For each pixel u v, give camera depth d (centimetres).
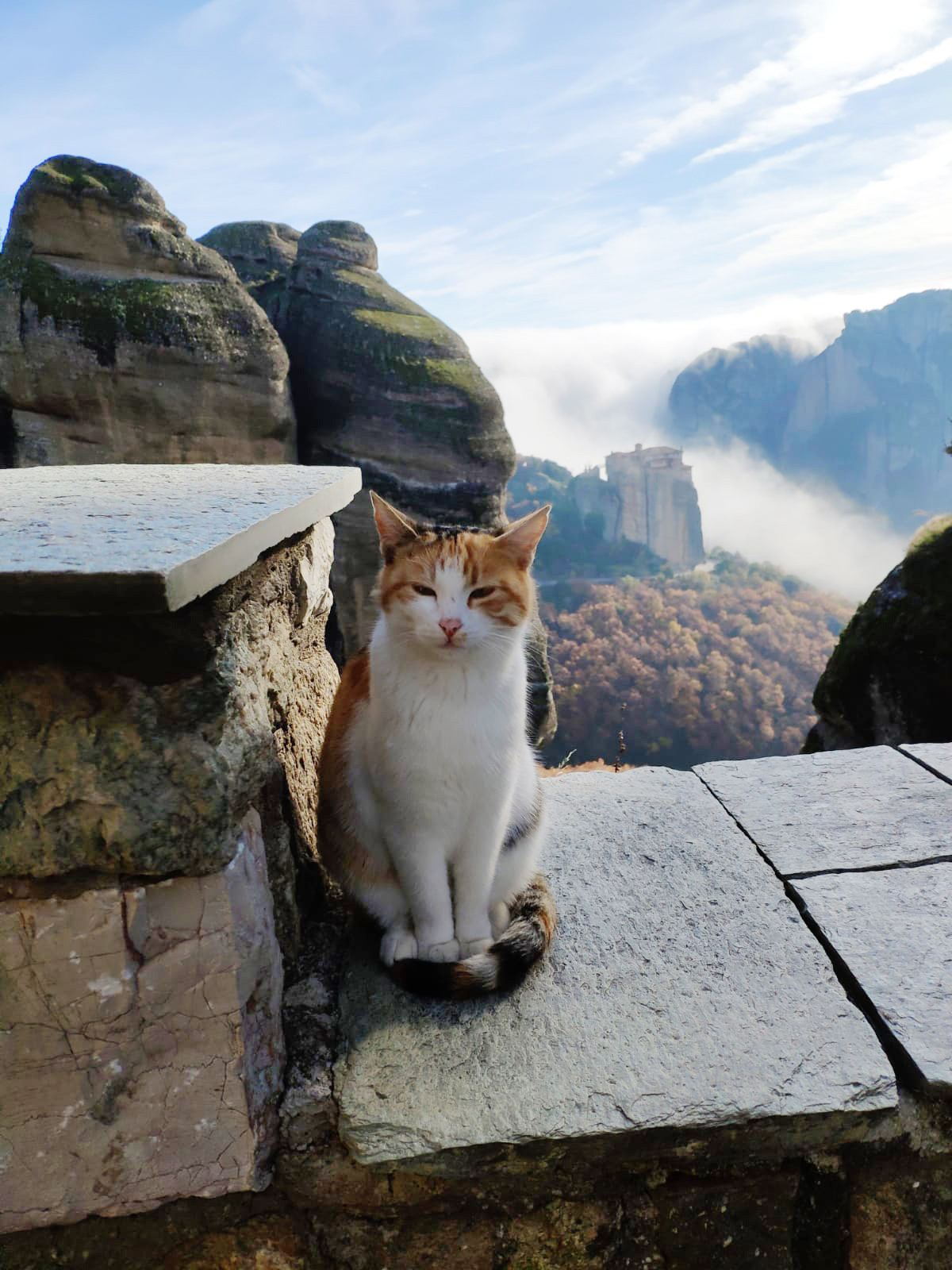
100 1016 58
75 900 57
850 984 74
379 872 77
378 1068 66
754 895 85
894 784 104
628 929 80
